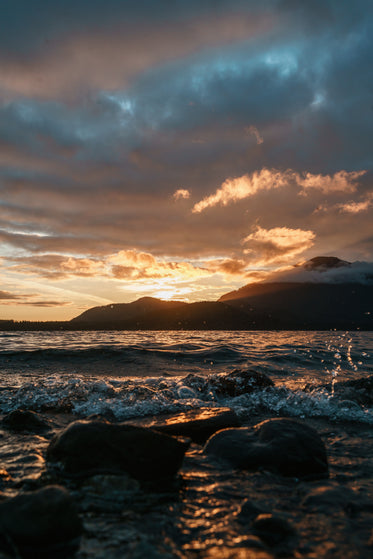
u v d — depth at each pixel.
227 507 2.56
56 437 3.29
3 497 2.60
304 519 2.39
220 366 11.05
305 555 1.97
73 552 1.97
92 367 10.63
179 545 2.06
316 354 14.55
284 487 2.93
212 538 2.14
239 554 1.97
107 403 5.72
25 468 3.20
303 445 3.43
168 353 13.59
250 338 29.75
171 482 2.97
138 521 2.34
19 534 1.95
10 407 5.68
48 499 2.17
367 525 2.32
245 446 3.54
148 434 3.13
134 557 1.93
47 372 9.61
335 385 6.81
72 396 6.06
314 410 5.66
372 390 6.38
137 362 11.59
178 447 3.09
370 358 13.93
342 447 4.02
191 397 6.48
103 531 2.20
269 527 2.21
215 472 3.21
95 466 2.96
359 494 2.80
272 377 9.17
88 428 3.16
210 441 3.84
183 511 2.50
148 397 6.07
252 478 3.08
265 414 5.62
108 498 2.65
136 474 2.93
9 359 11.77
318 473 3.22
